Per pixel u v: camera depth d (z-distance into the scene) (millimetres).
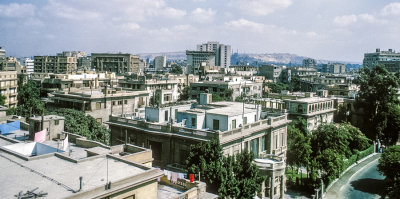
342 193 57156
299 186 55656
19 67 162250
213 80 135250
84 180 23266
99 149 31734
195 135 42062
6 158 27141
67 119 58250
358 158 77625
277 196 46938
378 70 95000
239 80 136625
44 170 24984
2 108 51500
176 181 31750
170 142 44000
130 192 23062
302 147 56469
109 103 77688
